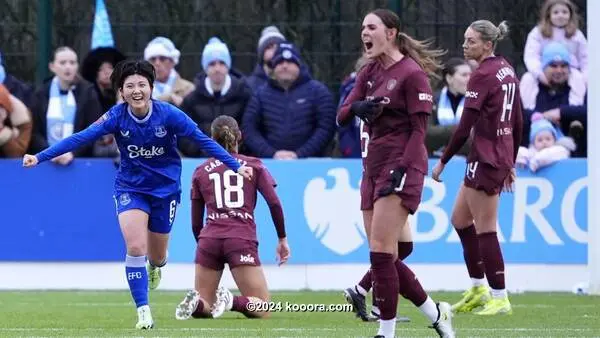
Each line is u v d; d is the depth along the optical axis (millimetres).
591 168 45125
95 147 48594
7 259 48250
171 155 32688
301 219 47562
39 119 48219
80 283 48188
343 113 28750
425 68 28547
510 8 51688
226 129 36688
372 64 28531
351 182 47500
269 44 48375
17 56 52594
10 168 47906
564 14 48875
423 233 47406
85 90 48250
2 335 31047
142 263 32625
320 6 52375
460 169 47156
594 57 44312
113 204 47969
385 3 51906
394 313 27891
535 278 47500
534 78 48250
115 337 30344
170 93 48812
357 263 47625
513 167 37656
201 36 52906
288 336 30641
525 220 47406
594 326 33875
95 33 51406
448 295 45438
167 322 35156
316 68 52406
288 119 47750
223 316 37438
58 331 32156
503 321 35375
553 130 47406
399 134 27797
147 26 52875
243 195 36562
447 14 51594
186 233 47719
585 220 47344
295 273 47656
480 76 35969
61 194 48000
